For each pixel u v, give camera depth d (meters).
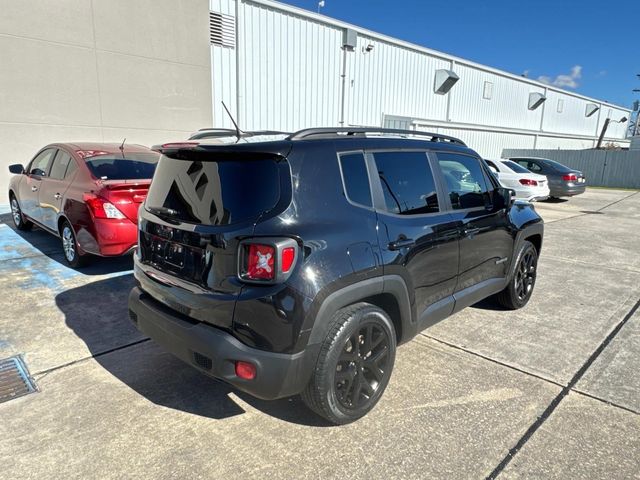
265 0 12.53
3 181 9.12
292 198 2.33
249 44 12.46
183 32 11.05
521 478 2.23
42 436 2.49
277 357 2.23
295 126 14.07
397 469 2.28
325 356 2.39
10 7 8.73
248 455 2.37
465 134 22.94
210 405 2.81
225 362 2.26
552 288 5.36
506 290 4.41
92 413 2.70
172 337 2.50
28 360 3.31
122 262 5.70
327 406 2.48
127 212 4.88
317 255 2.32
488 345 3.73
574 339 3.88
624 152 22.73
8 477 2.19
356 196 2.64
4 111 8.94
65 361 3.31
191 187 2.61
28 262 5.65
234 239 2.27
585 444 2.49
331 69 14.91
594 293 5.18
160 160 2.98
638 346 3.76
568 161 24.58
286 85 13.59
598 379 3.20
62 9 9.30
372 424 2.64
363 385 2.67
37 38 9.10
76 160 5.50
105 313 4.16
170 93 11.05
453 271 3.35
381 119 17.45
